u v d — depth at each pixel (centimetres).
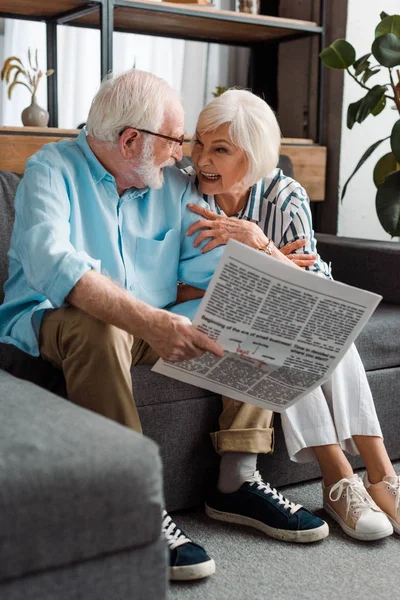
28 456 93
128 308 133
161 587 101
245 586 137
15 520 87
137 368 157
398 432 199
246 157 165
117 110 150
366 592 136
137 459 97
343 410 167
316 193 292
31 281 140
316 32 287
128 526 96
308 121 303
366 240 250
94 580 94
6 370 152
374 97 255
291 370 138
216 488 167
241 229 165
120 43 363
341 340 133
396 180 253
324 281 124
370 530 156
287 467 181
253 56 317
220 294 127
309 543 156
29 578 89
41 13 259
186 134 250
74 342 139
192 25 276
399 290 225
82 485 92
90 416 109
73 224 153
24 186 150
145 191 165
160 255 164
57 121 275
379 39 247
